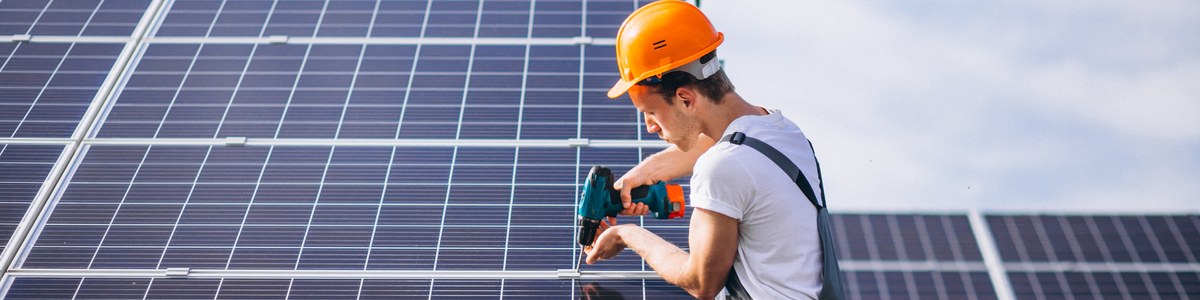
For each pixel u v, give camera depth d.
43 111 4.64
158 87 4.89
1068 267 7.49
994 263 7.61
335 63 5.23
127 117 4.58
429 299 3.38
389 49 5.41
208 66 5.15
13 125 4.49
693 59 2.73
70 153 4.24
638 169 3.24
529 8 6.00
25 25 5.64
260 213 3.84
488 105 4.75
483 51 5.41
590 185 3.14
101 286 3.42
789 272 2.68
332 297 3.39
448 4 6.07
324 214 3.85
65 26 5.64
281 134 4.45
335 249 3.63
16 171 4.12
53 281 3.45
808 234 2.69
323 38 5.57
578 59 5.30
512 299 3.39
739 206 2.61
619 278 3.51
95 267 3.52
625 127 4.55
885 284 7.45
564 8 6.03
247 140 4.38
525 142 4.39
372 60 5.27
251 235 3.71
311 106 4.72
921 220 8.43
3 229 3.74
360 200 3.94
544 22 5.82
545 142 4.39
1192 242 7.69
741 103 2.86
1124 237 7.86
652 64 2.76
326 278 3.48
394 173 4.13
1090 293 7.11
